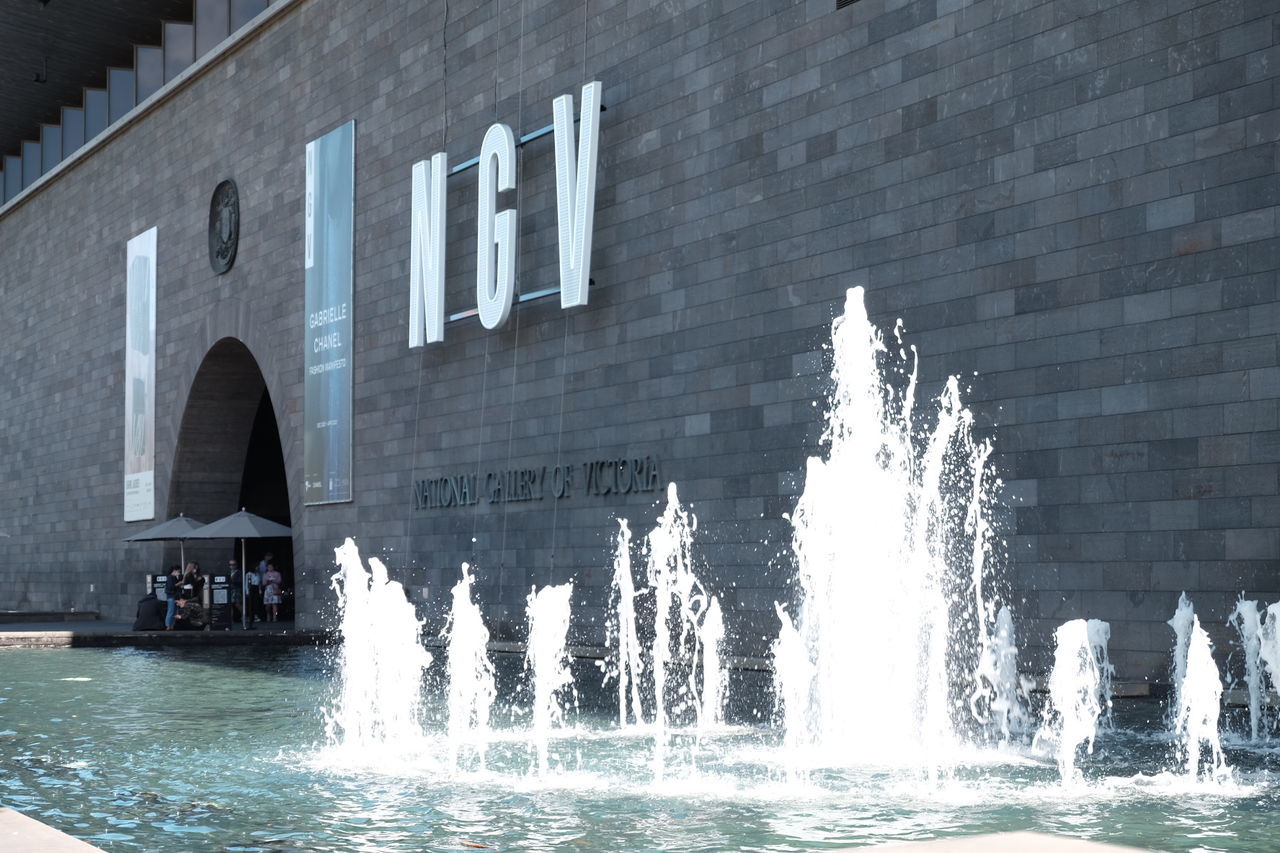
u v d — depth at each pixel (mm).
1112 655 12992
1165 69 12867
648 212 18859
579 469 19797
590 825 6730
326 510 25891
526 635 20422
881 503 11750
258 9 29219
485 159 21203
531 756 9406
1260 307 12000
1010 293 14141
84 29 33000
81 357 36062
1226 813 6938
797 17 16781
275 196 27797
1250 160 12156
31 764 9062
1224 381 12227
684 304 18188
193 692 14281
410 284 23703
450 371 22703
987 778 8227
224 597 26969
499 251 20953
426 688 14766
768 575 16625
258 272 28281
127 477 33156
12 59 34844
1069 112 13688
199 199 30688
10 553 39562
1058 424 13594
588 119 19297
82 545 35469
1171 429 12617
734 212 17516
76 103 37812
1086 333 13398
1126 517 12938
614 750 9703
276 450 35812
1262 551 11836
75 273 36625
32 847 5305
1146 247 12930
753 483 16953
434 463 22953
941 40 15008
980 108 14555
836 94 16203
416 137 23797
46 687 14906
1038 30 14023
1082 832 6445
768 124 17094
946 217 14844
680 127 18406
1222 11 12445
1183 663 12391
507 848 6156
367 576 24531
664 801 7461
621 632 18766
